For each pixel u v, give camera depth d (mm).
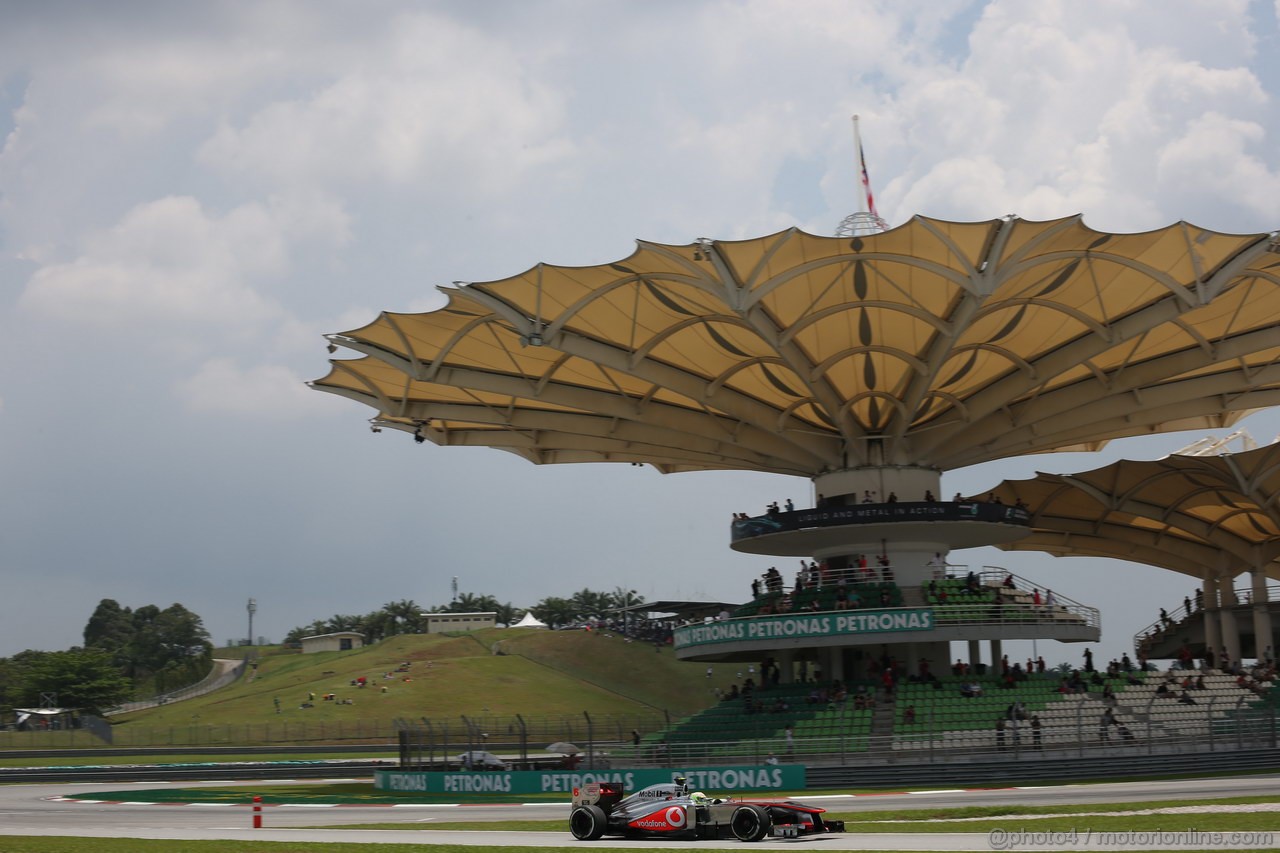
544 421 54031
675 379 46844
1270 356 47281
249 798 42500
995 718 46250
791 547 57469
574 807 24109
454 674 113688
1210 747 40875
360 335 46031
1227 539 66750
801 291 40250
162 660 169000
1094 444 62844
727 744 44094
